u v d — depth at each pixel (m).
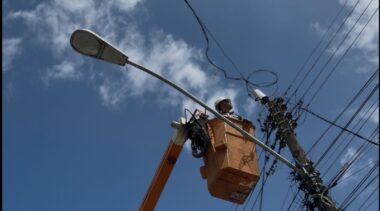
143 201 10.51
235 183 7.88
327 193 7.77
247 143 8.30
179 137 8.91
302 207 7.88
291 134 9.17
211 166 8.11
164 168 9.85
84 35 6.66
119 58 6.80
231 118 8.69
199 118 8.61
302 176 7.77
